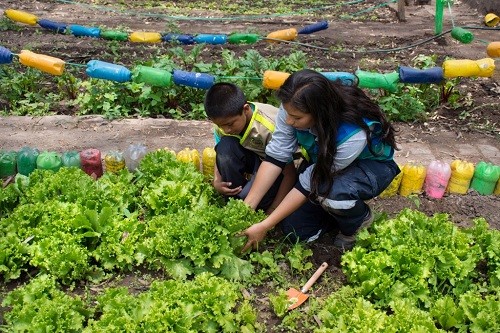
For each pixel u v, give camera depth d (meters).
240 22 10.45
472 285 3.66
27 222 3.87
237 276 3.68
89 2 11.60
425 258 3.61
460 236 3.78
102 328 3.15
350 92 3.54
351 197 3.76
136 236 3.85
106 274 3.74
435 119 6.21
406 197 4.68
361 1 12.42
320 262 3.96
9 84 6.32
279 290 3.66
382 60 8.06
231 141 4.18
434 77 5.57
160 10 11.30
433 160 5.01
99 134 5.63
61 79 6.38
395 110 6.01
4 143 5.38
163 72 5.40
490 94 6.88
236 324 3.33
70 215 3.86
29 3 11.14
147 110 6.16
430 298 3.52
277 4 12.33
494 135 5.89
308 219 4.08
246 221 3.75
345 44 8.88
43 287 3.40
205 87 5.43
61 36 8.70
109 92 6.18
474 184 4.78
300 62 6.49
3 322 3.38
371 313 3.22
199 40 7.99
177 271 3.63
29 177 4.30
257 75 6.25
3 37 8.55
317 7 12.02
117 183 4.32
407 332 3.17
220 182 4.27
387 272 3.60
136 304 3.30
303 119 3.41
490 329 3.24
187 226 3.70
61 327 3.15
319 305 3.56
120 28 9.57
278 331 3.41
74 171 4.30
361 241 3.86
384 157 3.88
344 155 3.57
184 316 3.21
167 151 4.59
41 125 5.76
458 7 11.57
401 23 10.41
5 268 3.60
